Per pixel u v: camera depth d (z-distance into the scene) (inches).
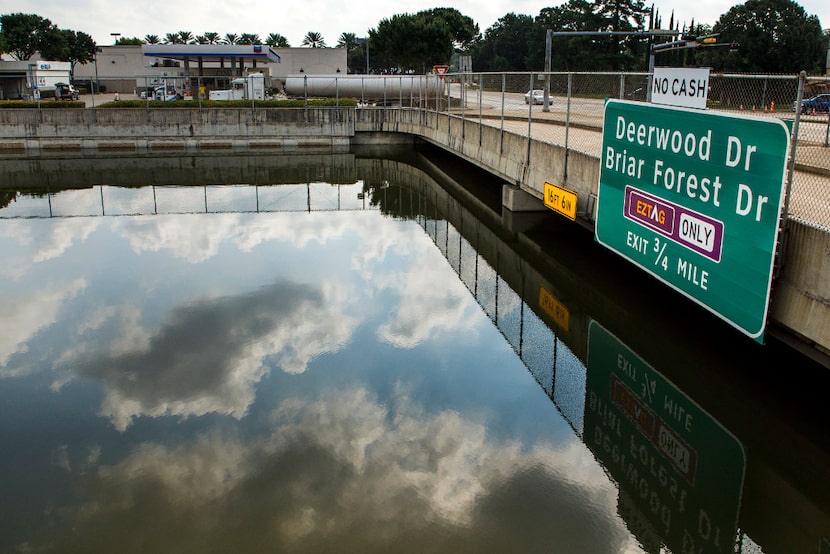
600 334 461.7
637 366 417.1
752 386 362.0
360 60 4537.4
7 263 616.7
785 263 280.8
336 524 264.4
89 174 1129.4
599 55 3083.2
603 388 383.2
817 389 357.7
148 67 2748.5
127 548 251.9
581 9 3447.3
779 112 298.5
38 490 288.4
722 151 308.5
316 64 2719.0
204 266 609.0
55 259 631.2
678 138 347.9
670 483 296.7
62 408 357.4
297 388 379.2
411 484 291.3
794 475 303.1
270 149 1441.9
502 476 297.7
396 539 255.4
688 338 421.7
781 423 331.6
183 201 914.7
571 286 549.3
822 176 324.5
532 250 645.9
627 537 258.4
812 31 2304.4
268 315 489.1
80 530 261.7
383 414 351.9
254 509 273.6
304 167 1230.9
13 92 2043.6
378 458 311.0
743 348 406.3
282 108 1438.2
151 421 344.2
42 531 261.6
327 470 301.1
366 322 478.0
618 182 424.8
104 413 352.2
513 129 807.1
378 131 1496.1
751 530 268.2
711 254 320.5
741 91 321.7
